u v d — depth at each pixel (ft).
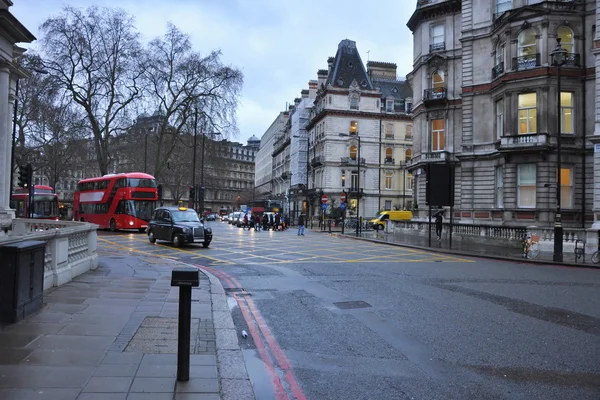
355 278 40.96
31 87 143.13
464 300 31.14
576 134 87.40
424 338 21.95
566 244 71.05
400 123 230.89
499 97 95.96
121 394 13.46
